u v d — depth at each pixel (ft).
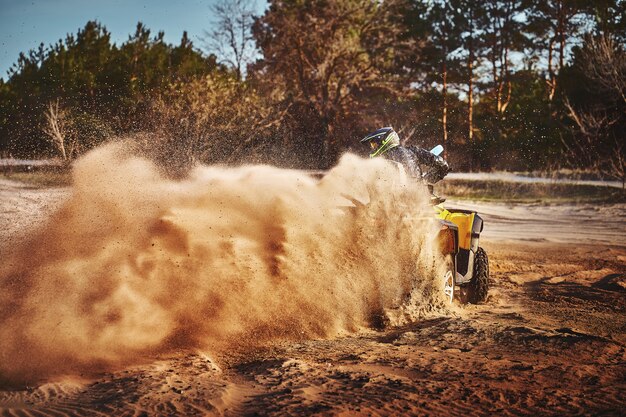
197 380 15.46
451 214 28.27
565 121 123.44
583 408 13.56
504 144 148.05
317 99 153.48
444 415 13.07
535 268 41.55
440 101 176.14
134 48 126.93
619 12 134.92
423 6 176.96
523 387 15.05
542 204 88.48
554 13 174.81
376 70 157.69
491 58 176.96
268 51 154.40
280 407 13.24
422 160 26.68
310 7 152.35
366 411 13.10
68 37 129.49
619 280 34.96
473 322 22.16
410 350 19.01
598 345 19.19
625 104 111.34
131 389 14.52
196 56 137.39
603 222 71.72
